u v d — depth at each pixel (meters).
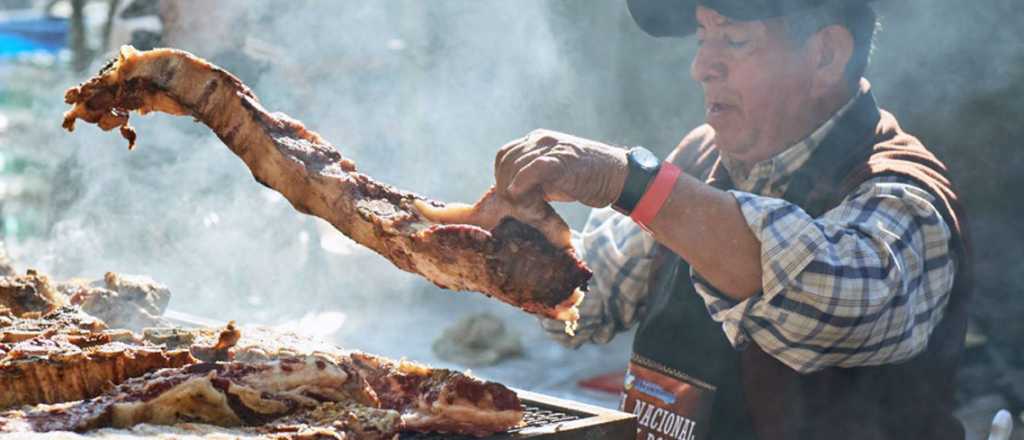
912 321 2.11
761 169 2.35
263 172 1.82
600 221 2.77
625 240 2.63
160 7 4.16
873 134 2.30
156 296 2.28
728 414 2.28
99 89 1.84
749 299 2.02
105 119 1.87
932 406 2.28
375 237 1.73
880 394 2.21
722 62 2.25
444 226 1.67
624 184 1.93
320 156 1.82
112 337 1.80
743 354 2.25
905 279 2.04
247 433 1.50
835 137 2.28
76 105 1.85
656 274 2.58
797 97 2.25
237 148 1.83
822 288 1.94
